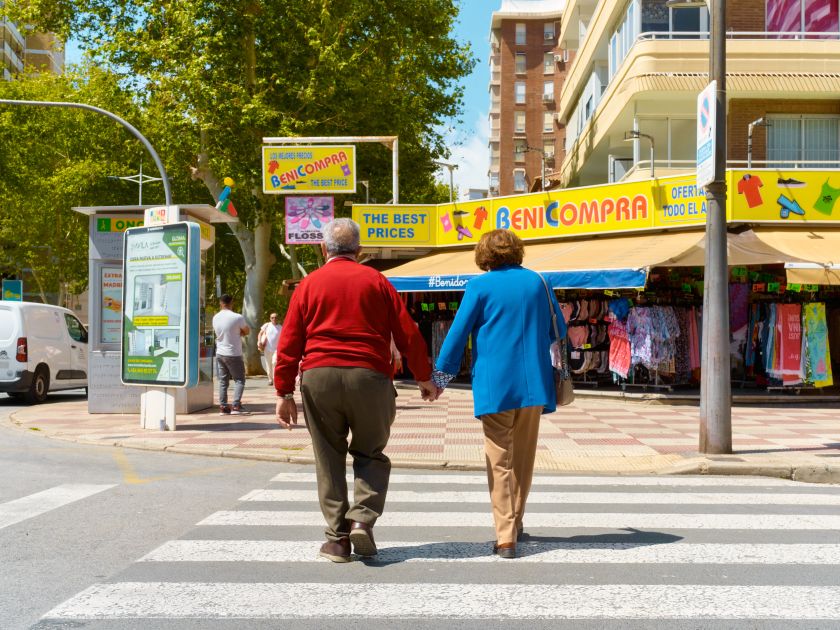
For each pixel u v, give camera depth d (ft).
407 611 12.75
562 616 12.55
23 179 145.38
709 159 29.37
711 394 29.37
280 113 82.17
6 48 231.71
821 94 71.31
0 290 141.38
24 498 22.27
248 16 82.33
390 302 15.70
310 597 13.44
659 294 54.34
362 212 71.36
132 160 120.57
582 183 112.98
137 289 38.81
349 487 24.08
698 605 13.10
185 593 13.66
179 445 32.42
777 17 73.56
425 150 109.29
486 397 16.02
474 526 18.98
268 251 93.20
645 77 71.20
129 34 85.25
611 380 60.08
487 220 68.33
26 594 13.66
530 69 244.22
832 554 16.43
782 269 56.95
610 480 26.09
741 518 20.02
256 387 70.49
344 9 90.02
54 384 57.06
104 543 17.25
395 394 15.78
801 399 51.03
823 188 55.83
